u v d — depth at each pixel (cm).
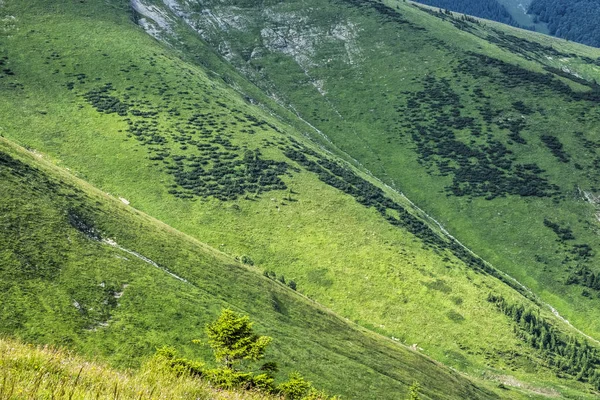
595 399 10569
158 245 8175
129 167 14012
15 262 5703
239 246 12075
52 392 1116
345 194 14862
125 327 5722
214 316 6719
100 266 6494
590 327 13738
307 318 8956
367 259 12562
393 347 9706
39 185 7469
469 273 13300
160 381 1427
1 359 1301
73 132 15125
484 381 10494
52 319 5241
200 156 14925
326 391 6544
